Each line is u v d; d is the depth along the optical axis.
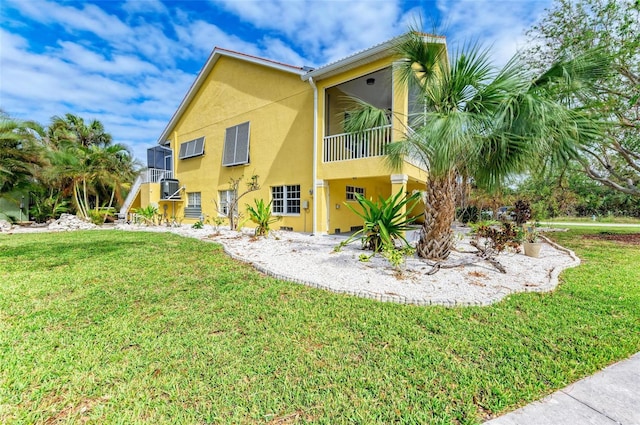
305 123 11.74
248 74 14.06
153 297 4.37
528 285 4.80
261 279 5.25
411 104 8.72
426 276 5.29
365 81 10.73
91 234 12.34
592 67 4.98
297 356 2.76
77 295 4.50
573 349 2.85
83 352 2.85
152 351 2.86
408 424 1.96
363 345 2.95
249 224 13.99
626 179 11.74
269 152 13.12
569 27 10.05
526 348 2.87
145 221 16.98
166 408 2.11
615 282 5.07
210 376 2.47
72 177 16.72
